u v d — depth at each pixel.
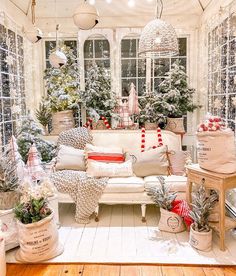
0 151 3.66
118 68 5.05
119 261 2.59
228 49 3.62
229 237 2.99
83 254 2.71
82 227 3.27
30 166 3.44
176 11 4.78
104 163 3.69
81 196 3.38
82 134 4.13
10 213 2.76
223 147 2.76
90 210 3.37
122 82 5.13
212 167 2.80
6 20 3.94
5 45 3.96
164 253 2.71
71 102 4.73
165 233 3.10
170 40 3.29
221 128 2.85
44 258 2.61
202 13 4.73
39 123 4.96
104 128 4.64
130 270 2.48
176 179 3.43
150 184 3.39
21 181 3.06
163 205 3.14
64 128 4.74
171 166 3.73
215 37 4.22
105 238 3.01
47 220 2.62
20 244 2.64
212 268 2.49
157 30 3.29
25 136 3.98
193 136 4.99
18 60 4.46
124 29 4.96
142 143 4.09
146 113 4.55
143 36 3.40
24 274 2.44
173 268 2.50
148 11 4.80
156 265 2.54
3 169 2.85
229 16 3.57
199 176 2.96
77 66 5.01
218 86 4.06
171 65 5.03
